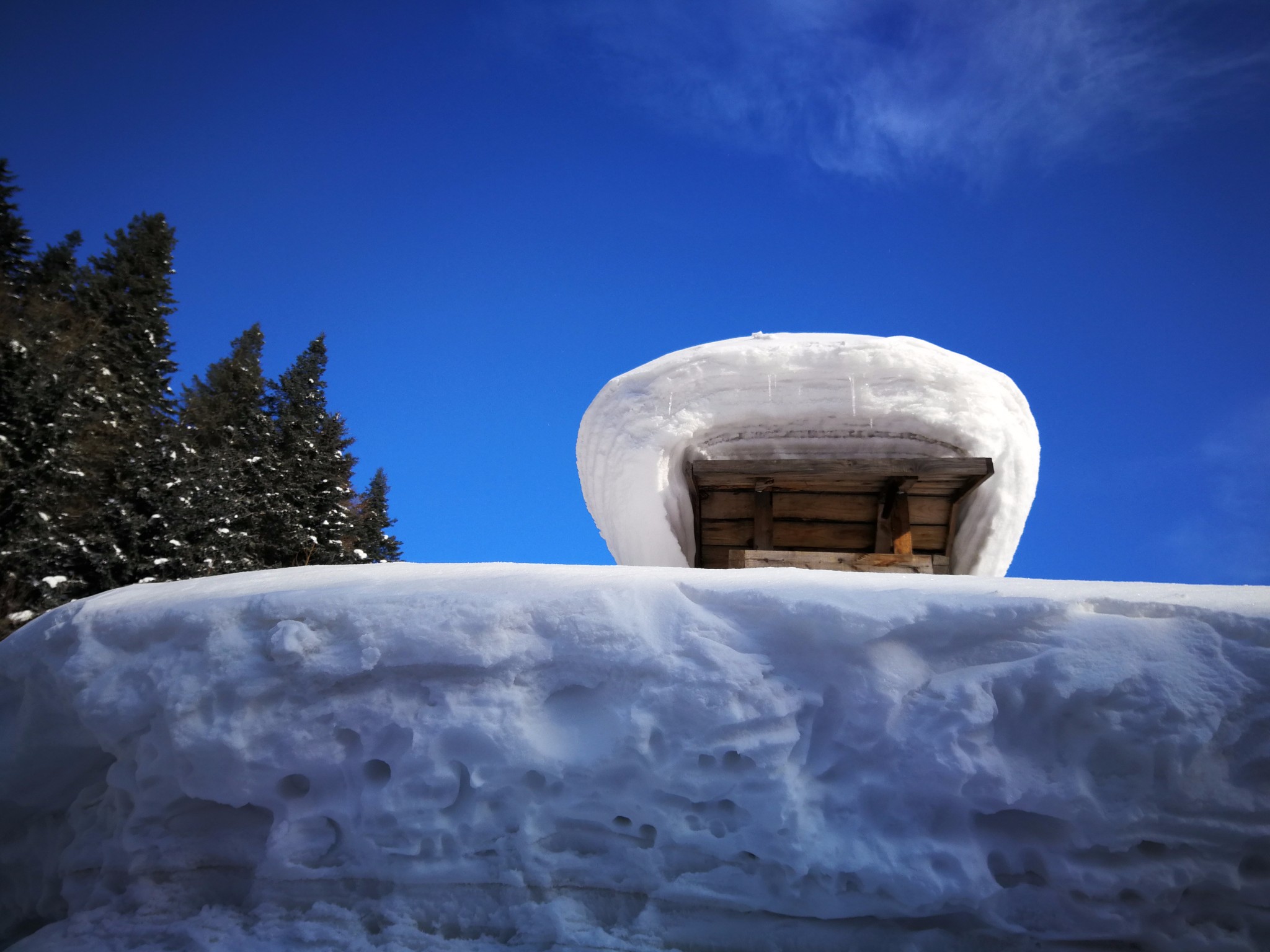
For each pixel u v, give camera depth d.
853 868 1.82
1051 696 1.87
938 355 5.07
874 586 2.19
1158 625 1.96
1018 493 5.20
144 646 2.22
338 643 2.09
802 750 1.94
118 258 22.00
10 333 15.24
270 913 2.01
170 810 2.17
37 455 13.73
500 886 2.00
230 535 16.94
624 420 5.11
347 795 2.03
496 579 2.35
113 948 1.96
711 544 5.36
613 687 2.02
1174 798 1.81
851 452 5.16
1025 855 1.89
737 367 4.98
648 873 1.97
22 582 13.00
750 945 1.91
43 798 2.43
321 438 24.50
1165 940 1.79
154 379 20.22
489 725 1.94
